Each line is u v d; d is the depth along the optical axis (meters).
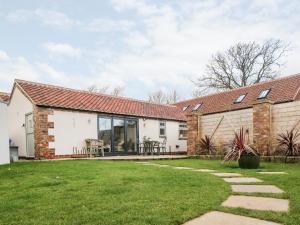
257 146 12.88
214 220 3.28
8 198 4.66
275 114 12.91
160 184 5.62
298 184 5.52
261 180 6.23
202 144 16.03
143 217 3.37
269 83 20.44
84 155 16.25
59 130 15.23
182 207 3.79
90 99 17.97
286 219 3.22
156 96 52.19
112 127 18.03
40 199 4.50
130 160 13.90
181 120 22.52
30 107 15.12
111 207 3.89
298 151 11.66
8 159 11.41
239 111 14.91
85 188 5.33
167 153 21.31
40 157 14.34
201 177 6.57
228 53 34.00
